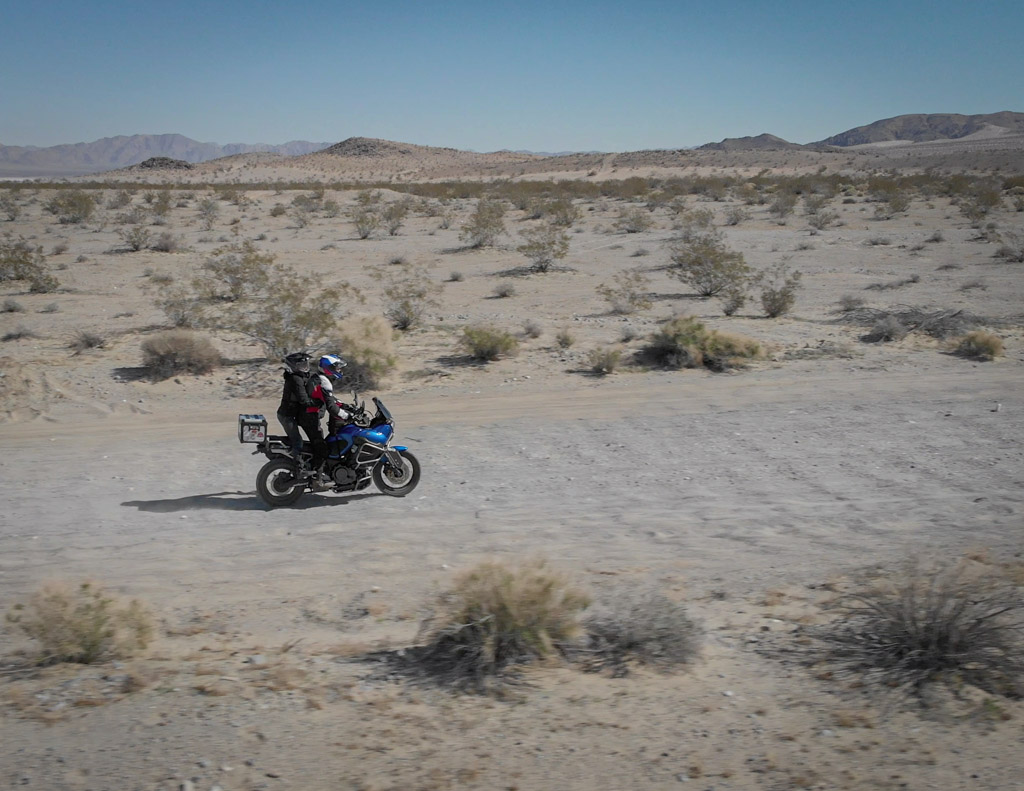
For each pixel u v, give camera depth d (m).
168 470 11.53
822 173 132.50
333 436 9.99
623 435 12.73
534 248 31.47
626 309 23.83
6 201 54.34
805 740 4.51
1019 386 15.24
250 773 4.22
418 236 43.88
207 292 22.58
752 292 26.50
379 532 8.88
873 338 19.95
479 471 11.17
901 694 4.97
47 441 13.10
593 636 5.87
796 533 8.51
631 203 61.81
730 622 6.31
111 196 70.88
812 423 13.09
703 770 4.23
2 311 23.75
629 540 8.42
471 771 4.24
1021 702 4.82
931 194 63.97
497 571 5.94
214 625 6.55
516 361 18.14
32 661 5.83
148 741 4.55
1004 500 9.38
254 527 9.16
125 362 18.11
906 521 8.77
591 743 4.52
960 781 4.07
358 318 18.02
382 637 6.21
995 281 27.61
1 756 4.39
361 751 4.45
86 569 7.92
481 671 5.36
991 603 5.70
